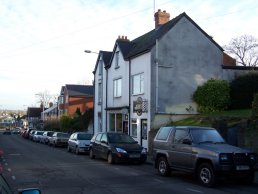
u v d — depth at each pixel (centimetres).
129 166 1847
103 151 2047
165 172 1459
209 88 2712
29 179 1387
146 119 2753
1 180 414
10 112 18100
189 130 1363
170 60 2758
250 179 1269
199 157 1264
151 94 2694
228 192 1125
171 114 2712
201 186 1238
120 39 3378
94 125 4059
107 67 3609
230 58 3900
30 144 4241
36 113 12219
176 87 2756
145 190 1156
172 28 2784
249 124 1736
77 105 7012
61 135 3684
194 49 2828
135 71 2972
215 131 1386
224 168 1196
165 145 1465
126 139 2066
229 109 2769
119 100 3300
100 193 1107
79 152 2611
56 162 2025
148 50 2728
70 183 1297
